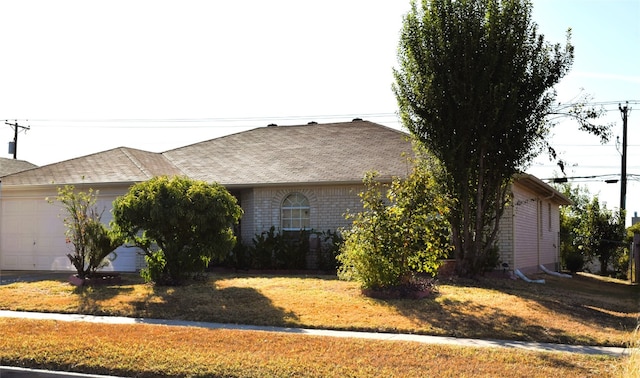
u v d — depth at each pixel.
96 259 15.82
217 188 15.56
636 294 19.45
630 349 7.86
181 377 7.72
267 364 8.01
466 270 16.95
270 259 19.94
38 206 21.41
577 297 15.50
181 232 15.09
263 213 21.09
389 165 20.86
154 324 10.90
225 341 9.31
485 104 15.93
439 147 16.50
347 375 7.55
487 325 10.74
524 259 21.75
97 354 8.51
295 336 9.71
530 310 12.27
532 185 22.30
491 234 17.09
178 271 15.16
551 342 9.74
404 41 16.84
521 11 16.19
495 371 7.67
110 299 13.12
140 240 15.42
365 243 13.69
